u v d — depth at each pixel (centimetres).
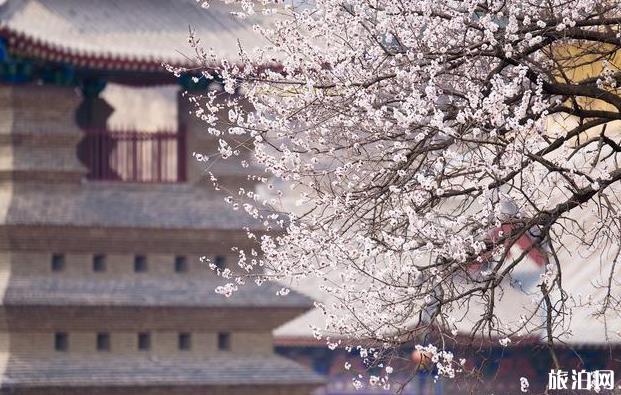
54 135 12225
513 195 4328
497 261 4212
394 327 4159
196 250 12406
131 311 12119
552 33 4184
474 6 4150
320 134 4344
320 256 4312
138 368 12144
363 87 4244
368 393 13375
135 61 11994
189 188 12531
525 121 4153
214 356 12450
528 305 8169
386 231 4231
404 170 4206
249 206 4556
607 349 8588
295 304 12469
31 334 11931
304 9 4444
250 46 11944
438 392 7244
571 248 7875
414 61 4241
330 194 4316
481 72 4403
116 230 12138
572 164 4088
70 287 12025
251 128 4369
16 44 11750
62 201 12175
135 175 12650
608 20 4181
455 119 4209
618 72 4275
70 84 12256
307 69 4391
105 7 12531
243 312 12400
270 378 12381
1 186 12219
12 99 12156
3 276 11962
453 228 4131
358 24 4331
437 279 4397
